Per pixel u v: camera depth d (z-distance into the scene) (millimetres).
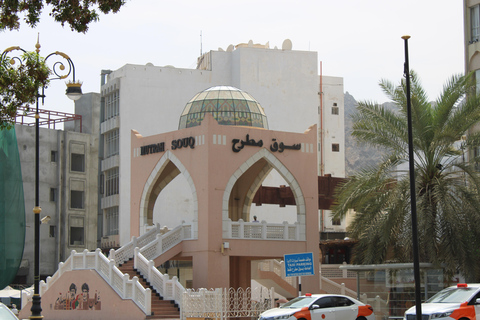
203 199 35125
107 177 68125
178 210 65688
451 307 22844
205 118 35469
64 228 66188
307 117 71188
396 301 30047
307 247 37688
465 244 29266
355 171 32656
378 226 30672
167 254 35562
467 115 30172
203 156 35344
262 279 42594
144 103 66125
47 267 65125
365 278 31328
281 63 70812
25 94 21984
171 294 32281
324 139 80125
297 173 37875
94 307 33906
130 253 36000
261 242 36281
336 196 33500
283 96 70562
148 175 38844
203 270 34656
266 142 37000
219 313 29844
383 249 31250
